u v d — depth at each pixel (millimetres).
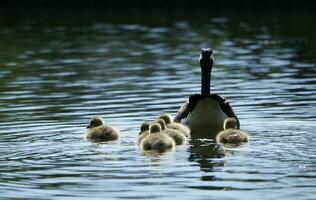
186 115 17547
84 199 12070
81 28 39531
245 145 15141
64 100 20922
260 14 43750
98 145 15430
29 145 15445
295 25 38625
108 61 28672
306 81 23344
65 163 14031
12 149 15125
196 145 15414
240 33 36188
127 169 13547
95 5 50094
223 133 15625
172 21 41531
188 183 12672
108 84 23578
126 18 43438
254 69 26078
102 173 13320
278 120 17688
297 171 13156
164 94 21703
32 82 24203
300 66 26484
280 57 28719
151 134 15258
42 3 51000
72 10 47938
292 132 16328
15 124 17672
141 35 36312
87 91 22359
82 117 18484
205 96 17109
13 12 47312
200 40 34031
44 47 32812
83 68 27047
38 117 18516
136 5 49656
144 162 13969
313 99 20281
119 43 33781
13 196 12305
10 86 23516
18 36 36750
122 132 16797
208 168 13445
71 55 30422
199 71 25953
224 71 25891
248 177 12883
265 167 13414
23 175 13320
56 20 43156
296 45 31891
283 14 43500
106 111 19234
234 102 20172
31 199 12148
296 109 18953
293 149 14672
